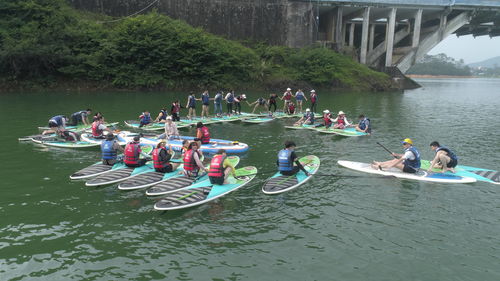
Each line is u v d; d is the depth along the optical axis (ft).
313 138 58.90
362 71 182.70
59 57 127.24
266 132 63.93
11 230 25.90
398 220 27.91
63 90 130.52
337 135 61.62
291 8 188.03
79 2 157.58
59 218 27.86
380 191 34.01
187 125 68.69
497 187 34.78
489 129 68.23
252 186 35.14
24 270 21.16
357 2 191.52
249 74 160.56
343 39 231.50
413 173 38.24
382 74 189.98
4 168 39.91
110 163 39.14
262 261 22.26
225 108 101.14
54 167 40.45
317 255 22.95
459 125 73.36
